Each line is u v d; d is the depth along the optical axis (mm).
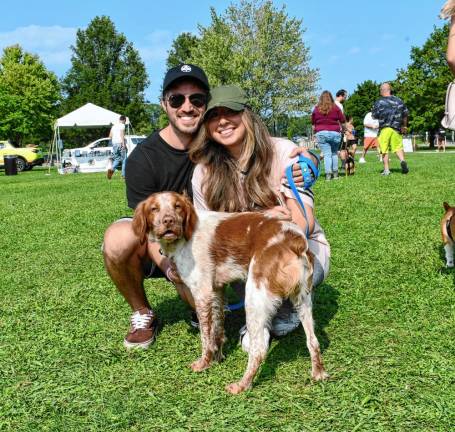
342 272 5402
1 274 6098
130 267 3865
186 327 4273
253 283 3229
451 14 3980
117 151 20141
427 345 3639
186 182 4160
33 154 33406
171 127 4043
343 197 9914
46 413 3049
